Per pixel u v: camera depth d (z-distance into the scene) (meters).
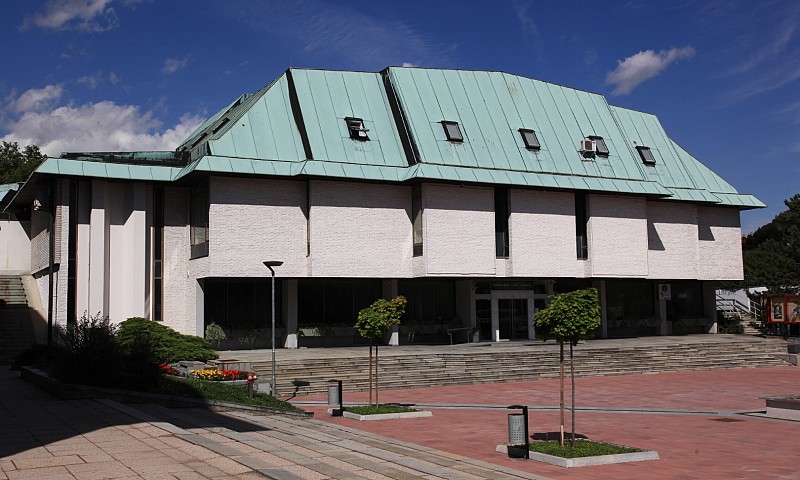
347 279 35.31
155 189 32.47
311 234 31.62
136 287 31.06
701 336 42.09
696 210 42.31
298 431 14.75
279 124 33.22
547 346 34.06
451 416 19.23
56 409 15.47
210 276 30.19
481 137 35.91
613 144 40.16
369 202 33.06
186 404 17.77
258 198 31.33
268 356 28.78
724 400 22.94
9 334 31.05
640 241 38.66
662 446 15.14
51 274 30.28
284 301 33.66
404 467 10.96
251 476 9.18
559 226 36.72
